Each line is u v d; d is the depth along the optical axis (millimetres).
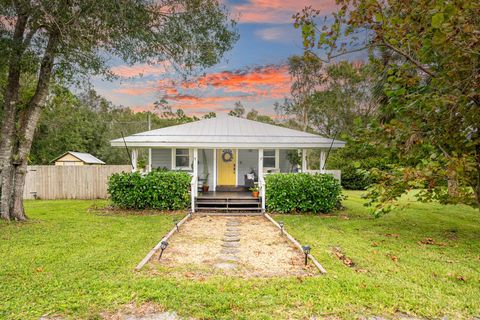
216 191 14914
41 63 8797
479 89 3275
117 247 6477
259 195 12617
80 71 9211
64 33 7988
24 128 9195
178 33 9289
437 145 4160
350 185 22016
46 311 3627
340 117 32906
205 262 5652
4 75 9852
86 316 3537
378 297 4090
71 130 30016
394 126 4211
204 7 9352
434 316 3670
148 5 8773
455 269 5352
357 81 30703
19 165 9188
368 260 5824
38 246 6480
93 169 16375
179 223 9305
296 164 15938
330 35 4102
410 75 4465
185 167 15625
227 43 10055
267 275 4965
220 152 15953
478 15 3041
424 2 3613
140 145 13195
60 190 16281
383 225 9242
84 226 8625
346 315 3629
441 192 6617
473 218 10578
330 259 5820
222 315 3584
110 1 7648
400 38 3939
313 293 4199
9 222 8836
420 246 6875
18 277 4680
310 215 11219
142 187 11805
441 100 3561
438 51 3760
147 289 4219
